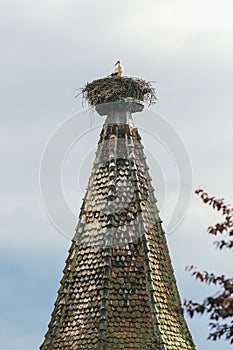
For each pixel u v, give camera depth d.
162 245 111.06
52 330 106.31
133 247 108.31
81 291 107.00
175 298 108.31
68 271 109.19
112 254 107.44
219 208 67.00
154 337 102.62
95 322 103.25
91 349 101.31
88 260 108.69
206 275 64.69
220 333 64.56
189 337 106.75
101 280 105.88
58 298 108.75
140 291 105.50
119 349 101.12
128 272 106.50
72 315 106.00
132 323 103.19
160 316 104.50
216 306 63.19
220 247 66.12
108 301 104.12
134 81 115.75
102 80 115.88
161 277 108.12
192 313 63.53
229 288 63.53
